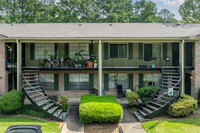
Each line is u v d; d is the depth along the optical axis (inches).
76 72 558.6
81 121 347.3
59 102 404.8
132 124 338.3
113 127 325.1
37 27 571.8
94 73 558.6
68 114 395.9
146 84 572.1
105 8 1288.1
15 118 346.9
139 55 559.5
